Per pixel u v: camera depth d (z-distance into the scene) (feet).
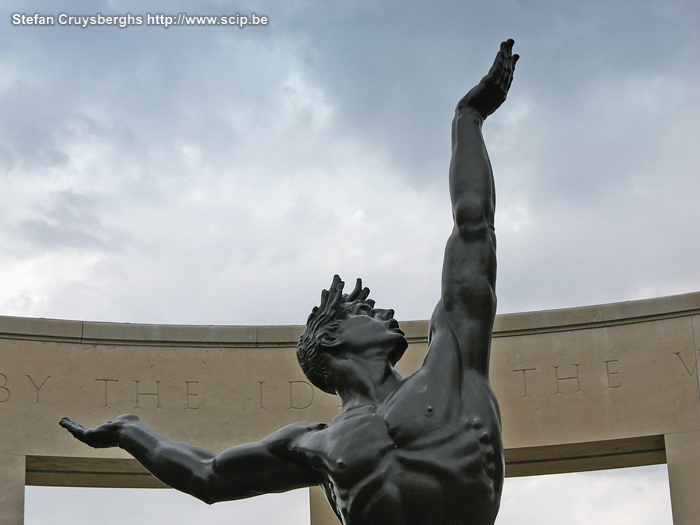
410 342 66.39
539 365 66.49
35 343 65.10
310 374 19.25
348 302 19.63
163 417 65.57
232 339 67.82
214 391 66.64
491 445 17.53
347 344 18.92
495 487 17.51
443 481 17.12
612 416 64.75
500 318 67.62
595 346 66.33
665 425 63.77
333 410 66.54
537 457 66.80
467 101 20.11
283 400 66.85
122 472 65.51
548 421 65.36
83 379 65.26
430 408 17.61
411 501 17.11
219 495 19.12
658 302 66.28
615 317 66.59
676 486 62.23
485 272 18.53
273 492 19.11
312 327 19.38
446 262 18.79
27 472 64.59
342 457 17.53
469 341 18.22
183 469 19.22
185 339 67.36
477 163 19.27
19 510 61.16
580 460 67.15
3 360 64.03
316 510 64.54
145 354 66.69
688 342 65.00
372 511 17.22
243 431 65.98
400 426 17.51
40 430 63.36
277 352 67.87
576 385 65.77
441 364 18.02
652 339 65.72
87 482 65.98
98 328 66.49
